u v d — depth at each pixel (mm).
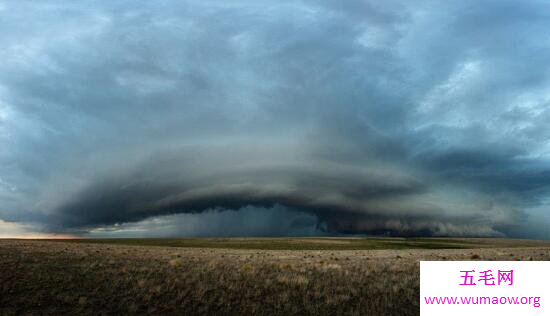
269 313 18719
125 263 28875
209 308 19203
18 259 27047
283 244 152375
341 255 51219
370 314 18656
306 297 20719
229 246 134500
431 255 45625
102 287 21594
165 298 20297
